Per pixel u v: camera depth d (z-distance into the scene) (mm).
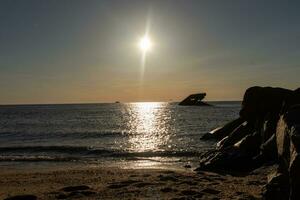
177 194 13969
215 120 82188
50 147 37531
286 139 11398
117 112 156875
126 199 13359
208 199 12836
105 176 20031
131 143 41406
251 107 29938
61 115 129125
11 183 18422
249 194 13328
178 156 30562
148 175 19812
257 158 20828
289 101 19031
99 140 45969
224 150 23469
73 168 24984
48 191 15453
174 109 169375
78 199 13625
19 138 50469
